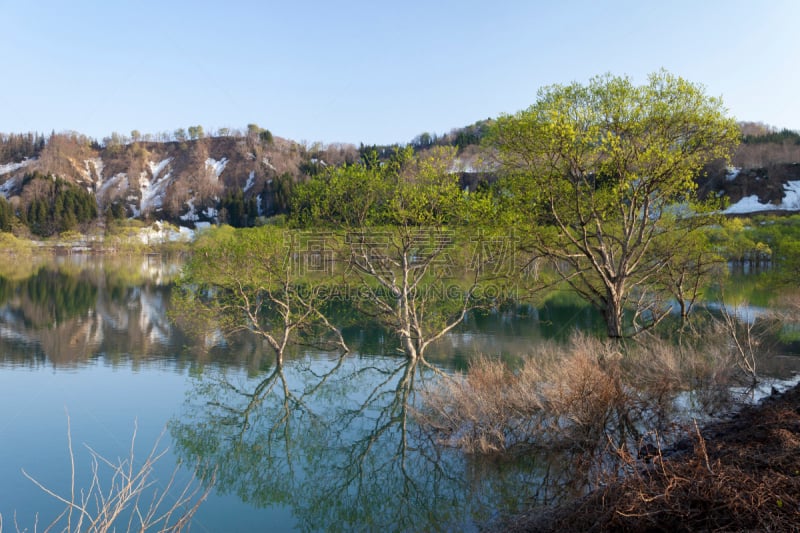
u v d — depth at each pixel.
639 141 17.61
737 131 16.91
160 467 10.24
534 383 11.95
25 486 9.13
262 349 21.08
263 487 9.45
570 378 10.70
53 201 133.50
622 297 21.45
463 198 17.78
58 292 40.16
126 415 13.20
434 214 18.03
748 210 112.44
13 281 49.34
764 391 12.72
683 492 5.27
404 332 18.52
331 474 10.02
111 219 129.25
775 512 4.68
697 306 30.75
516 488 8.46
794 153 132.38
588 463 8.93
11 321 26.70
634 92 17.14
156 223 134.12
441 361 18.47
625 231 19.00
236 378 17.11
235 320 19.05
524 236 19.31
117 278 54.22
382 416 13.62
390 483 9.37
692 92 16.66
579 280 24.80
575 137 16.92
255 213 133.50
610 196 18.84
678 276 22.89
